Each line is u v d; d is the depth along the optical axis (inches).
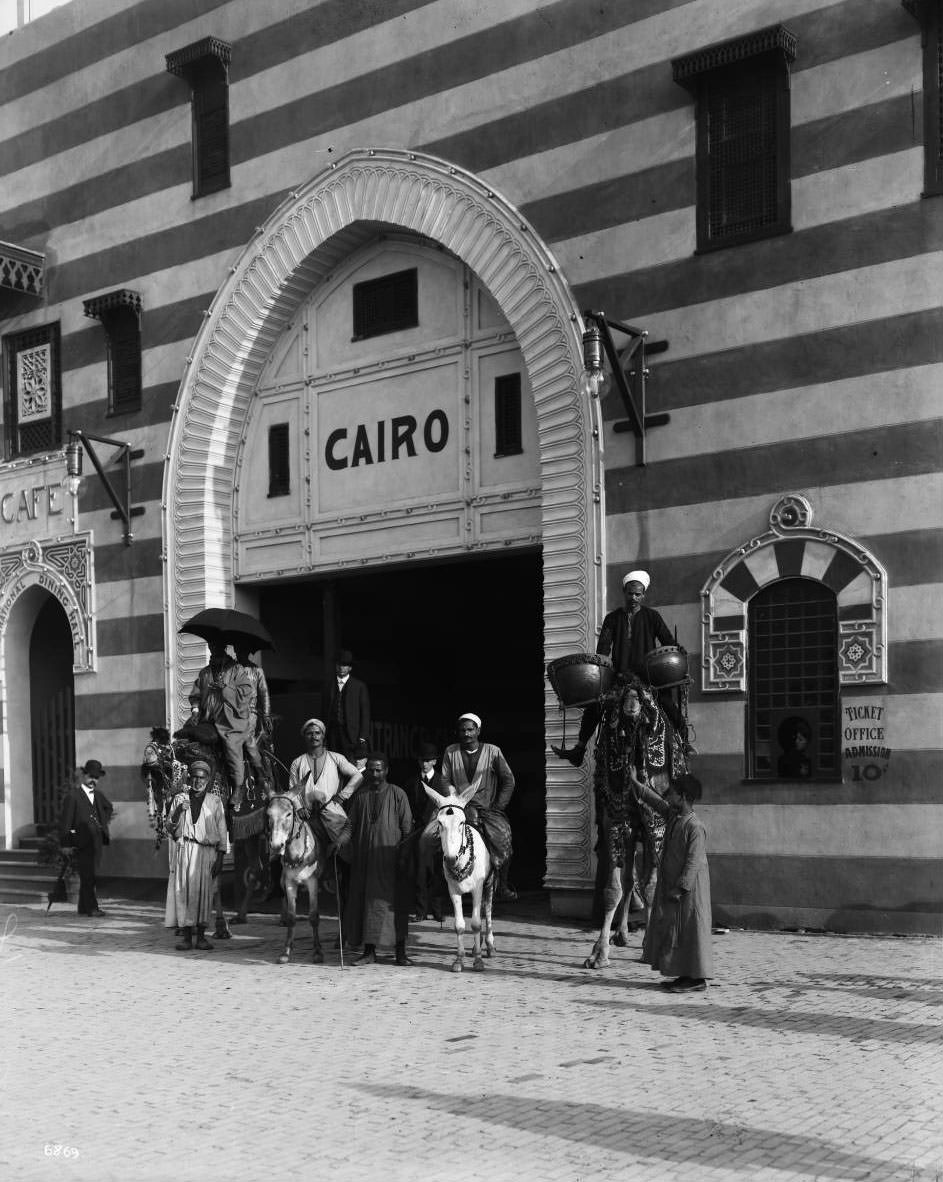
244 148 741.9
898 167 525.3
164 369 774.5
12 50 869.2
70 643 900.0
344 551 701.9
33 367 852.0
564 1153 268.2
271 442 739.4
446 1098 309.9
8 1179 261.3
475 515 649.6
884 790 513.3
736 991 424.5
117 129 807.7
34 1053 372.2
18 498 850.1
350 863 527.2
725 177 570.3
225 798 584.1
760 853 539.2
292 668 780.6
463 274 661.9
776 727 543.2
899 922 508.1
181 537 755.4
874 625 516.7
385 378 690.8
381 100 683.4
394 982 465.1
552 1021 391.2
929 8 519.2
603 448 590.9
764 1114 290.7
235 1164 267.4
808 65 548.1
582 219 606.5
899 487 517.0
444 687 822.5
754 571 546.3
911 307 519.2
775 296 551.2
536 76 626.2
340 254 711.7
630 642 515.2
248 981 477.7
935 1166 256.2
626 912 521.7
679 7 584.1
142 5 796.6
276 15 730.2
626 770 486.0
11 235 864.9
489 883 510.6
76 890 784.3
